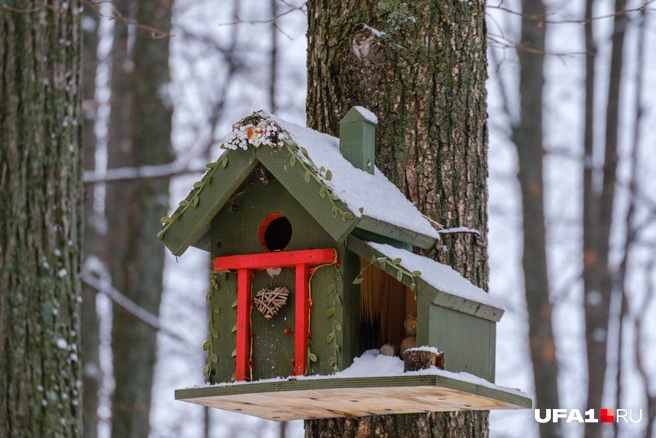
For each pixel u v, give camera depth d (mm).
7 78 9859
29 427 9211
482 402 6527
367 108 7754
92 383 16172
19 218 9609
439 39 7844
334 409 7094
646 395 18344
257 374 6812
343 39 7938
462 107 7809
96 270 17469
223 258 6977
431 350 6223
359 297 6777
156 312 16484
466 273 7543
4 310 9414
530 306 17781
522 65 18781
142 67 17453
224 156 6941
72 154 10008
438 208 7586
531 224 18125
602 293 18047
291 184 6691
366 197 6898
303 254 6680
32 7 10008
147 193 16781
